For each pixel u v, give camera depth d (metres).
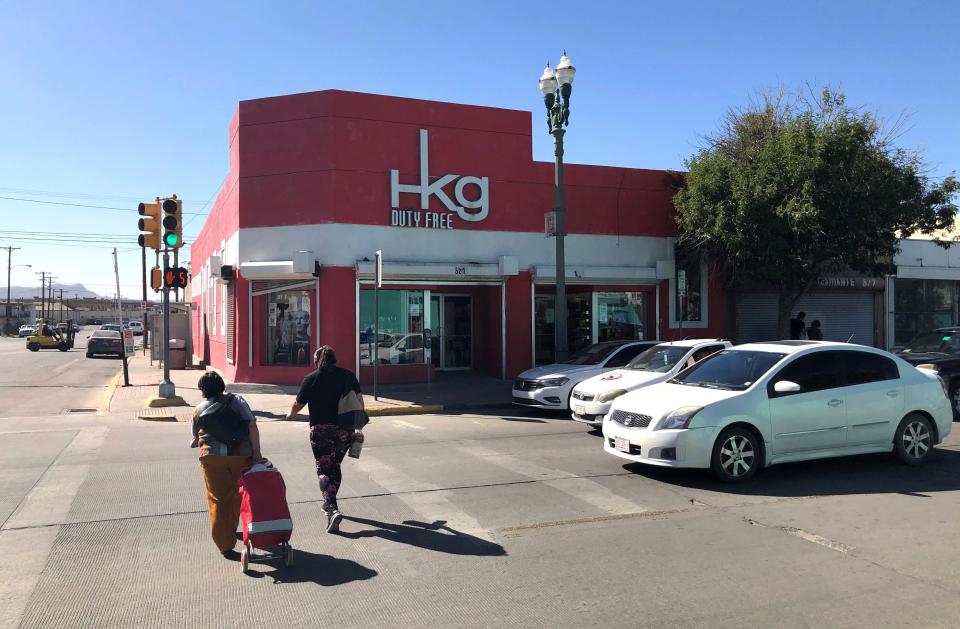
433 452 9.83
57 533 6.16
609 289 20.11
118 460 9.24
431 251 17.88
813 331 20.45
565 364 14.39
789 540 5.88
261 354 17.77
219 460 5.47
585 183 19.59
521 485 7.85
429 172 17.92
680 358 11.59
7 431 11.77
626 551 5.63
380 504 7.08
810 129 16.30
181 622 4.37
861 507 6.90
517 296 18.75
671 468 8.66
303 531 6.21
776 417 8.01
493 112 18.62
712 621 4.32
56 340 45.12
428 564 5.37
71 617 4.44
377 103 17.47
